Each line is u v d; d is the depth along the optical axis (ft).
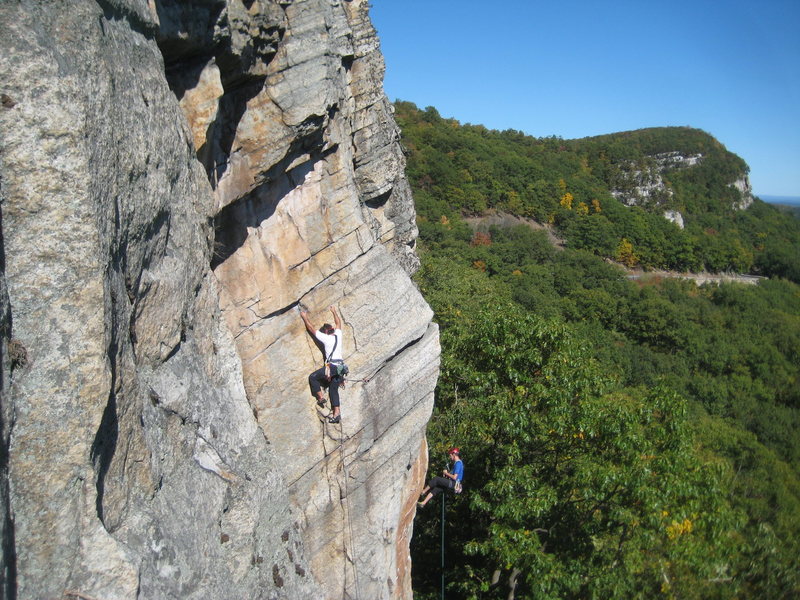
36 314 10.85
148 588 12.60
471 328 50.98
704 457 68.49
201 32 18.30
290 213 25.32
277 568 19.26
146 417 14.53
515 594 43.24
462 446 47.01
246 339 24.27
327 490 26.84
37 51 10.85
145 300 14.93
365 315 27.81
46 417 10.72
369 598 28.66
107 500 12.39
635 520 33.73
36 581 10.37
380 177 32.89
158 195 15.35
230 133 22.43
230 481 18.22
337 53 25.21
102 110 12.46
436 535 50.31
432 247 223.92
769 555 37.45
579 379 38.29
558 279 220.23
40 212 10.93
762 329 206.39
